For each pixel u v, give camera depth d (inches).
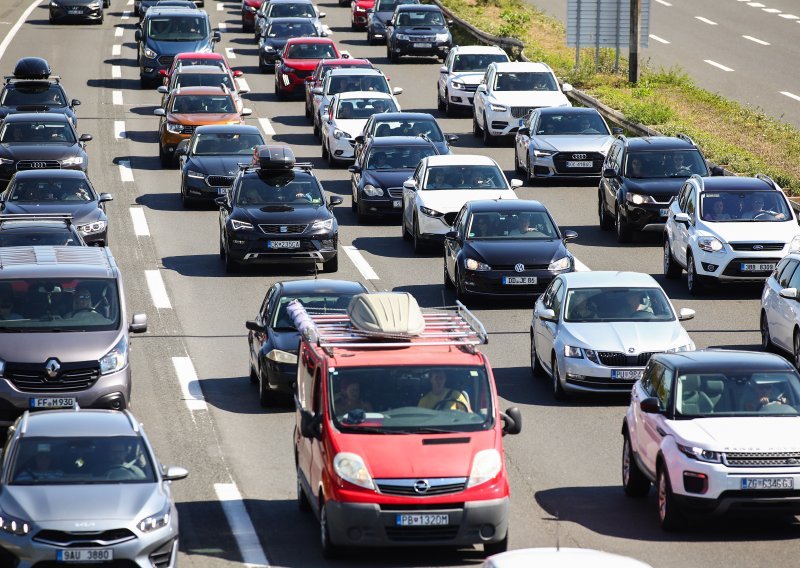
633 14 5487.2
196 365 2554.1
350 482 1510.8
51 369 2070.6
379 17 6919.3
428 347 1663.4
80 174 3511.3
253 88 5994.1
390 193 3804.1
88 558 1441.9
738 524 1695.4
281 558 1577.3
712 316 2864.2
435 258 3459.6
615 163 3676.2
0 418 2069.4
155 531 1467.8
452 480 1513.3
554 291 2453.2
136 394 2358.5
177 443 2078.0
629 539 1628.9
